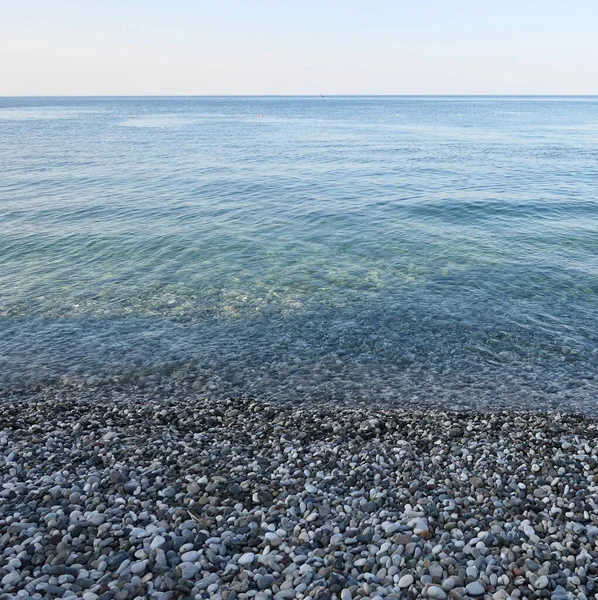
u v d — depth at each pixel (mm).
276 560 6121
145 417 10203
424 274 18297
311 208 28359
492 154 53750
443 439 9297
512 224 24641
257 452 8844
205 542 6434
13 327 14453
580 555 6176
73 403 10727
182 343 13648
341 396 11148
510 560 6137
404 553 6258
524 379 11773
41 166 43969
